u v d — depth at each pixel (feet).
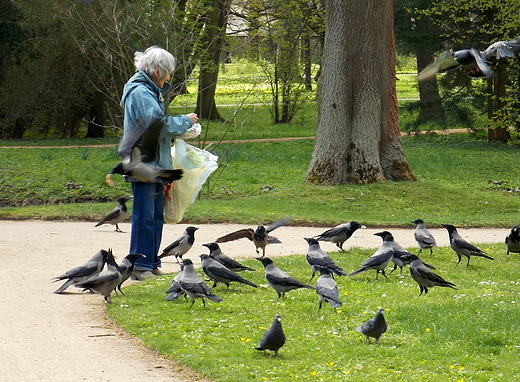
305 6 150.61
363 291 34.73
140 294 33.12
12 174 80.33
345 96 72.18
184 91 95.86
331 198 67.56
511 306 31.81
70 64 120.78
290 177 85.25
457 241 40.75
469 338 27.02
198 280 29.58
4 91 125.29
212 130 131.44
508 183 83.76
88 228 53.06
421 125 137.18
